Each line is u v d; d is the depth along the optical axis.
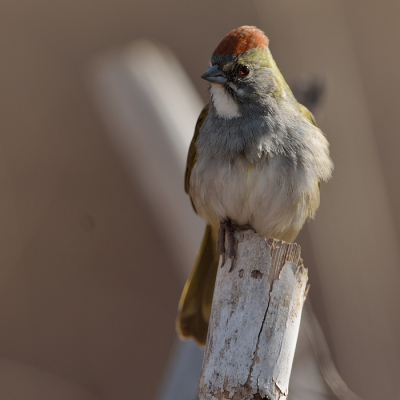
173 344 12.76
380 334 9.73
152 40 15.87
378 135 13.91
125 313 12.95
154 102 10.55
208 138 7.59
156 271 13.25
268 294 5.58
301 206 7.52
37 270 13.05
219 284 5.81
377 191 10.10
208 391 5.41
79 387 12.34
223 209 7.56
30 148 14.07
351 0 15.18
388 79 14.59
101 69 10.92
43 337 12.64
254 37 7.54
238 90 7.49
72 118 14.62
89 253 13.18
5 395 12.09
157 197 10.67
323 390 8.93
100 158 14.12
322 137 7.71
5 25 15.85
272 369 5.41
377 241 9.90
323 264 9.90
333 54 10.52
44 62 15.50
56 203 13.51
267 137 7.34
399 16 15.11
